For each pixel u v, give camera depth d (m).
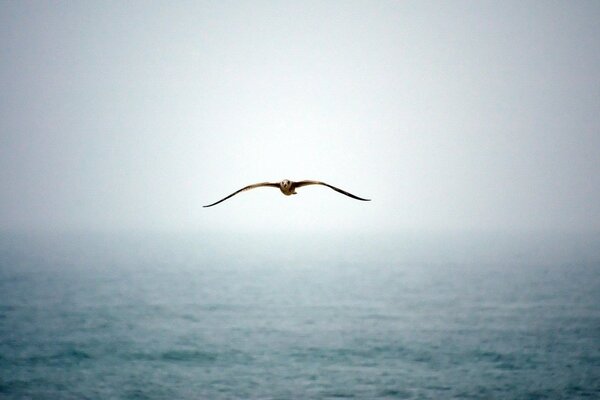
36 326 88.56
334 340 79.56
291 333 84.50
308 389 57.91
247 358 69.94
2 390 58.59
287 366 66.31
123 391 58.22
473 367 64.88
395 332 84.75
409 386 58.34
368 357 70.12
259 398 55.84
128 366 66.62
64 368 65.88
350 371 64.00
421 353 71.56
